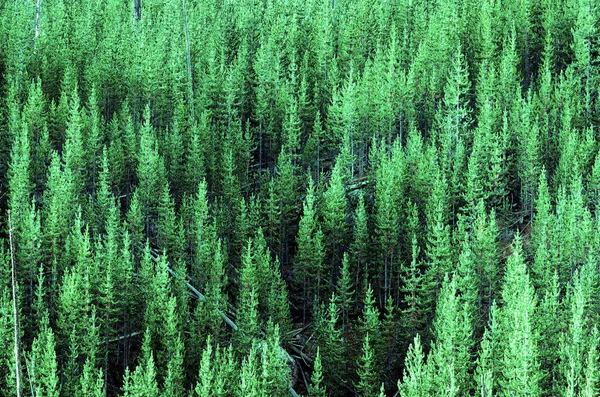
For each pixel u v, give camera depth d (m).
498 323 42.38
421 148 58.94
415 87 68.62
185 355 45.31
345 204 53.88
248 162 63.25
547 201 51.34
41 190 61.12
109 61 73.44
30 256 48.00
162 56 73.88
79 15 85.31
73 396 41.88
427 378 39.16
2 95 71.81
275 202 56.09
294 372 46.16
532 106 63.19
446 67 72.81
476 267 48.25
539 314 42.25
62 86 70.12
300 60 79.19
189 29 82.19
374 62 72.50
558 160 60.56
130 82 71.56
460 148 57.50
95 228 53.97
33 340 44.03
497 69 72.44
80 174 58.81
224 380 40.69
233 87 68.25
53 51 76.31
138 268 51.53
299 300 54.88
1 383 41.31
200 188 53.38
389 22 83.75
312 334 50.59
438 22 76.75
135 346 48.84
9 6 83.62
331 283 52.75
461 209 54.69
